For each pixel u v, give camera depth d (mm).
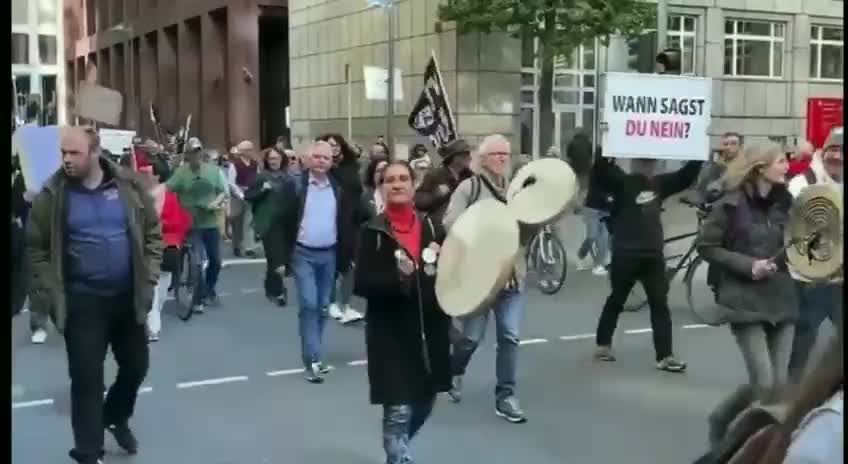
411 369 5254
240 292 12883
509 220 5160
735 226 5797
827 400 1544
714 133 28250
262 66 41562
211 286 11789
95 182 5316
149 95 48438
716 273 6402
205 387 7758
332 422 6762
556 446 6195
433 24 24578
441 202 7594
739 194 5859
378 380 5262
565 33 20000
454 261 5199
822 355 1582
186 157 11508
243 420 6809
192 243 11398
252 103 37656
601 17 19391
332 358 8859
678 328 10188
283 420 6812
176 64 45812
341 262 8047
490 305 5125
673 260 12359
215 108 40469
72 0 60219
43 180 8477
